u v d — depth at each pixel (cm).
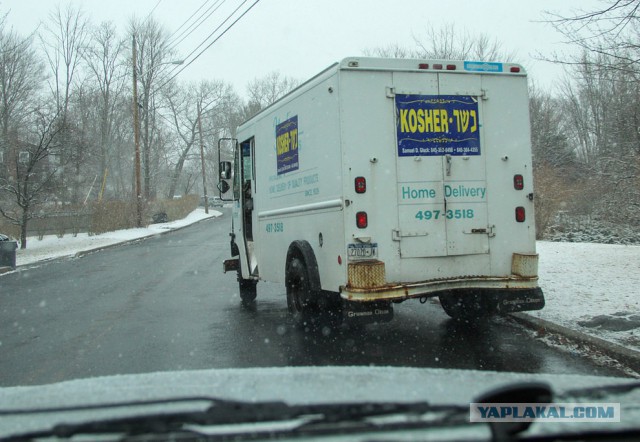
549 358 614
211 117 6981
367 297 625
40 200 2567
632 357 566
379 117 654
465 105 684
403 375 318
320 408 242
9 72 4169
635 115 1658
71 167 3127
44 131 2422
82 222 3116
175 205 5012
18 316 945
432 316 872
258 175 923
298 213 765
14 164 2550
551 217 2084
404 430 218
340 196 646
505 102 700
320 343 702
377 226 648
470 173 684
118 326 835
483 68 693
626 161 1764
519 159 704
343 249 645
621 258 1217
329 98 668
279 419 233
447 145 676
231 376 318
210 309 966
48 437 216
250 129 959
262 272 924
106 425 224
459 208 677
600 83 2458
